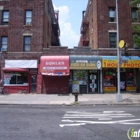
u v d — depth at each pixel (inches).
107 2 850.1
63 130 261.6
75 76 805.9
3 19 849.5
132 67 770.8
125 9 847.7
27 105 530.6
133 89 817.5
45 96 704.4
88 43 1226.0
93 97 673.0
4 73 802.8
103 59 763.4
